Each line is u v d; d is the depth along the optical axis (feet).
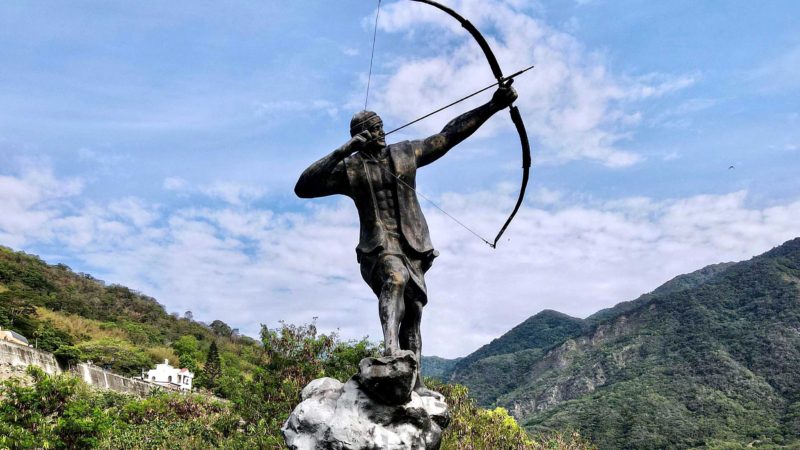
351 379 24.40
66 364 188.85
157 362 306.76
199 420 132.67
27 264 374.84
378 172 27.14
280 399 84.84
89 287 403.34
